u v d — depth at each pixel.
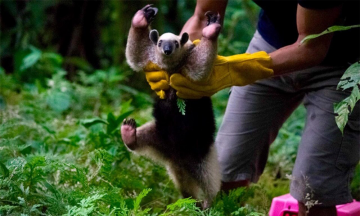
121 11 8.80
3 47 9.16
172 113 3.76
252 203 4.74
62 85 7.47
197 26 4.07
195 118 3.77
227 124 4.30
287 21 4.00
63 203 3.55
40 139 5.29
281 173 5.72
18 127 5.35
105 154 4.13
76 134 5.22
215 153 3.96
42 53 8.91
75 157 4.55
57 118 6.63
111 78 8.14
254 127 4.24
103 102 7.61
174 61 3.39
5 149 4.31
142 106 7.43
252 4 9.06
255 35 4.38
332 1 3.39
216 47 3.33
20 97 7.14
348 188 3.96
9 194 3.52
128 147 3.89
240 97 4.25
